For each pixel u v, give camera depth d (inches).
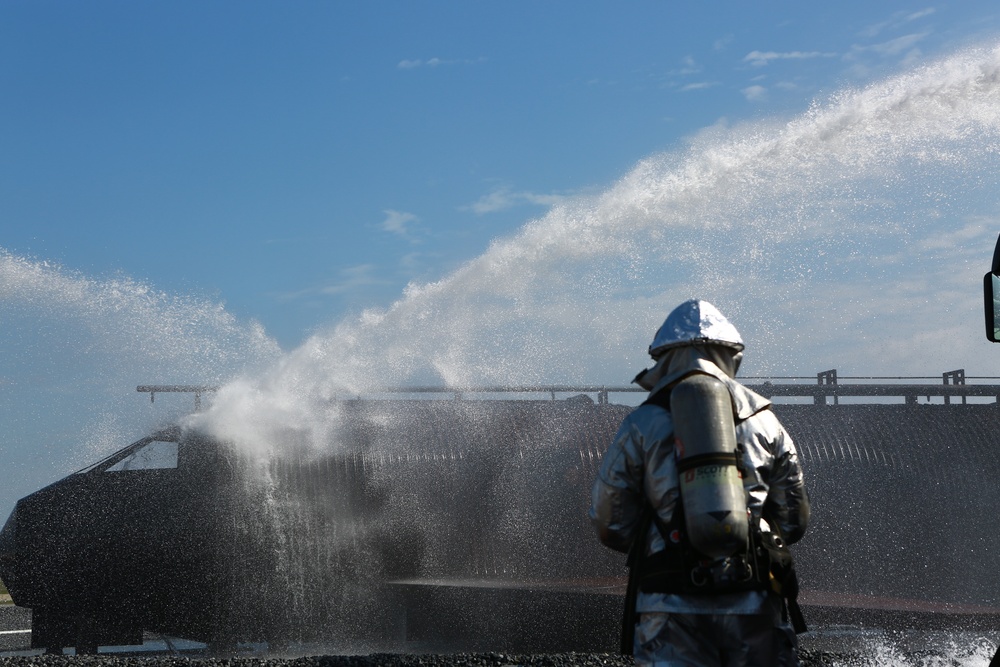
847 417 812.6
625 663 338.6
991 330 257.6
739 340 175.5
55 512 682.2
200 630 681.6
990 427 807.7
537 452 765.3
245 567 690.2
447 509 735.1
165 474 704.4
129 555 680.4
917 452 786.2
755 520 163.2
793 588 167.6
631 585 167.8
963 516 765.3
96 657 391.9
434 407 776.9
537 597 599.8
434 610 658.8
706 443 157.5
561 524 748.6
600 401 820.0
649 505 167.5
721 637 158.7
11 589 674.8
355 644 695.7
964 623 513.7
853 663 372.8
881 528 762.8
